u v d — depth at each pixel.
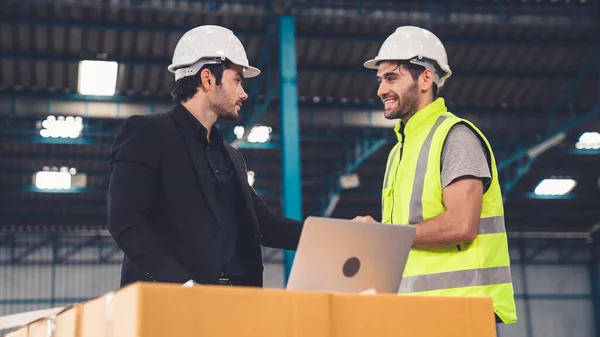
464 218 3.68
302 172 24.47
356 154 22.22
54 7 16.27
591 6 17.98
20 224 25.67
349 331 2.45
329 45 18.16
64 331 2.66
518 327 29.89
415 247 3.81
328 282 2.92
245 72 4.02
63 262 27.81
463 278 3.83
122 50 17.64
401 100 4.18
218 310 2.24
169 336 2.15
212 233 3.59
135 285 2.16
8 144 21.25
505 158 23.11
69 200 24.59
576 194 26.27
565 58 19.27
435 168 3.90
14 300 27.22
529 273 30.41
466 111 20.52
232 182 3.86
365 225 2.90
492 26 17.97
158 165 3.59
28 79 18.23
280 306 2.34
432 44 4.23
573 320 30.20
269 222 4.16
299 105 19.77
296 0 15.73
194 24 16.98
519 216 28.22
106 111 18.80
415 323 2.56
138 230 3.40
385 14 17.19
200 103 3.84
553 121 20.77
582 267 30.69
